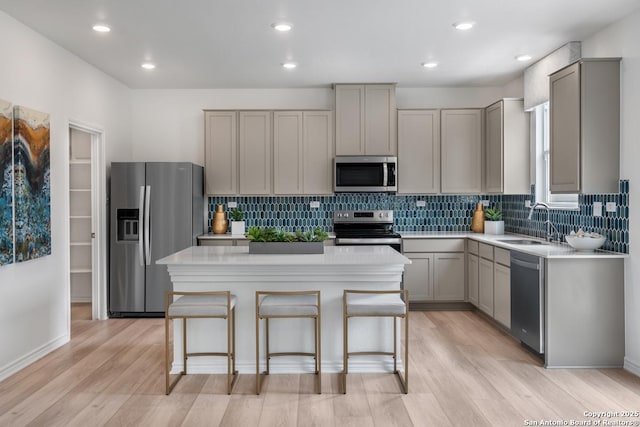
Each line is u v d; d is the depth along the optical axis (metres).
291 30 4.12
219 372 3.69
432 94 6.30
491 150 5.82
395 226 6.38
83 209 6.14
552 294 3.78
